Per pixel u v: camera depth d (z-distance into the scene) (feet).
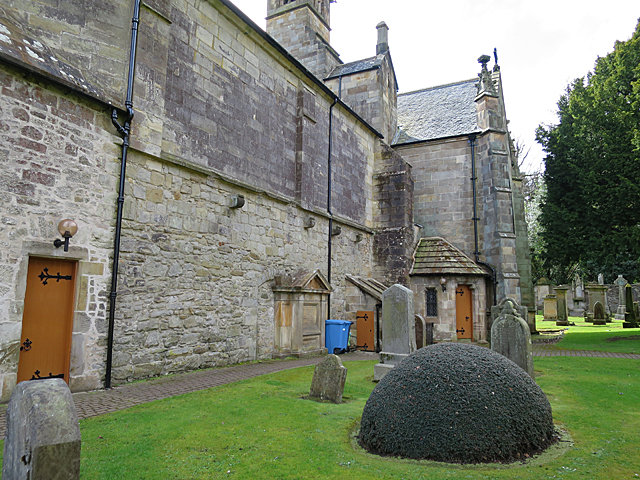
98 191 23.76
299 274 40.88
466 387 13.55
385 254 57.36
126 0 26.30
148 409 18.80
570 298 108.47
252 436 15.26
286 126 41.78
